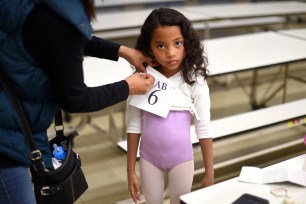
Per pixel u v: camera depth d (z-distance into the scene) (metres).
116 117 3.44
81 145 3.00
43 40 1.01
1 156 1.14
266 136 3.18
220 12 4.33
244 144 3.04
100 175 2.61
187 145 1.49
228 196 1.25
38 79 1.09
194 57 1.41
